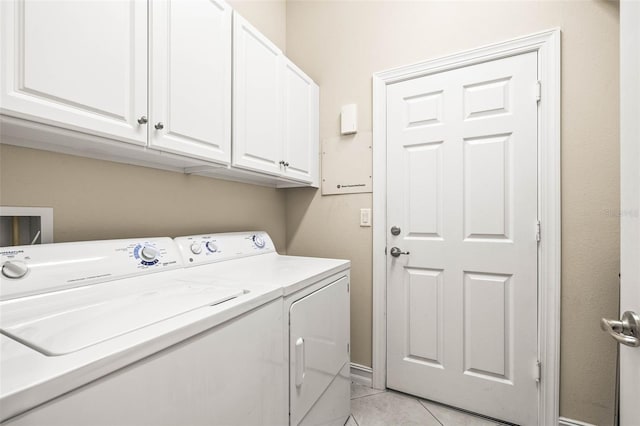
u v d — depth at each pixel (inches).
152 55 39.1
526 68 59.4
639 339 23.8
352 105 77.0
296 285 42.5
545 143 57.6
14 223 35.8
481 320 63.3
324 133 82.0
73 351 20.1
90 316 27.0
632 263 25.5
